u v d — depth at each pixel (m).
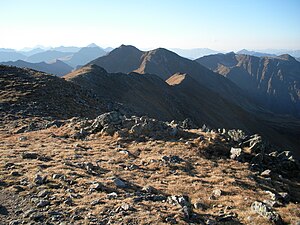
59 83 62.47
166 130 35.94
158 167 24.50
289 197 22.36
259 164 31.47
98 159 25.25
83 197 16.25
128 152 28.28
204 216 15.67
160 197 17.44
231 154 31.55
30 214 14.05
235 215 16.30
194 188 20.31
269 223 15.52
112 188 18.05
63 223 13.36
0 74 62.03
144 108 118.44
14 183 17.52
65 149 27.67
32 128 37.94
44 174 19.09
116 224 13.42
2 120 40.50
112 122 36.78
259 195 21.12
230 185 22.25
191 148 30.94
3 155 23.69
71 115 48.06
